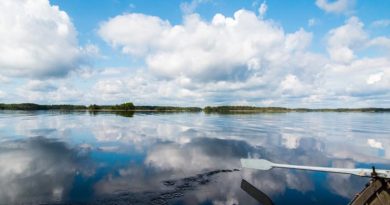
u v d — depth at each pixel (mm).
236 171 11617
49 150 16312
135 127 32406
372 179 6246
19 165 12469
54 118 48781
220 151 16578
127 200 8242
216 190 9180
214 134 25859
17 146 17594
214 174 11109
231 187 9508
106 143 19344
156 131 28094
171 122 43375
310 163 13961
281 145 19438
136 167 12281
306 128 34312
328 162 14250
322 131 30344
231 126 36188
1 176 10680
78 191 8992
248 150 17109
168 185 9656
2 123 35219
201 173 11250
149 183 9883
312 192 9156
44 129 28312
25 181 10055
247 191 9125
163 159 14055
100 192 8891
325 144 20234
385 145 19953
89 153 15539
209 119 54688
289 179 10570
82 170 11711
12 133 24547
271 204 8109
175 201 8195
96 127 31453
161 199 8328
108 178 10508
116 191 8992
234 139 22266
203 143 19875
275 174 11250
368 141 22047
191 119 53750
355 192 9219
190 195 8688
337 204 8203
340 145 19781
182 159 14070
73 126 32375
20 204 7902
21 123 35562
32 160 13523
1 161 13234
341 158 15281
